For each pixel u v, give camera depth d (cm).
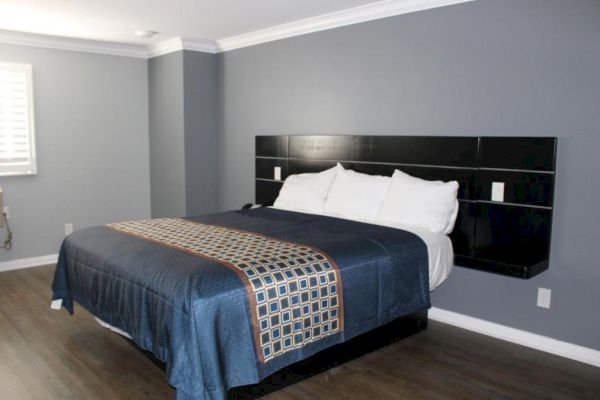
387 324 316
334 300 261
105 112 551
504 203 323
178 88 526
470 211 340
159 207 579
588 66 285
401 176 361
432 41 355
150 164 590
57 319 362
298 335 246
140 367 291
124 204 577
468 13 334
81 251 304
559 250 305
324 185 410
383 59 387
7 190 493
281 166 476
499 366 295
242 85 515
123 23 439
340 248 278
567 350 306
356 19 400
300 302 246
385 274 288
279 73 474
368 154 399
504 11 317
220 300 221
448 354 311
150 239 293
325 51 430
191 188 538
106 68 546
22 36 483
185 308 217
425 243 313
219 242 285
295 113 463
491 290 339
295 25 443
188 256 254
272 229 325
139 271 251
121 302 261
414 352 314
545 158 302
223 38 509
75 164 535
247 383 227
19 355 304
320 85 438
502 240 327
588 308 297
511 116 319
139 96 575
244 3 375
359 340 297
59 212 529
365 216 368
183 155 530
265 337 233
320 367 276
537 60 305
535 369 291
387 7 374
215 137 554
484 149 330
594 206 289
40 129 508
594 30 282
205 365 215
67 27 452
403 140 375
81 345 319
